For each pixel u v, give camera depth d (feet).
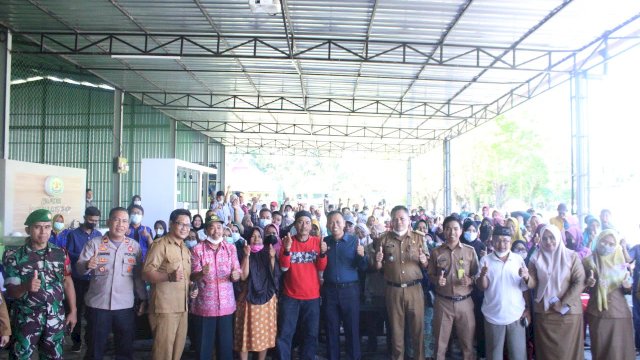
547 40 31.89
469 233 19.12
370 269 17.42
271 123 68.80
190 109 54.24
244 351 15.67
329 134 73.20
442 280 14.99
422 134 75.05
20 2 27.58
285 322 16.02
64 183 31.81
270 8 24.72
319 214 40.88
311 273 16.21
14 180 27.40
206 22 30.55
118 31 32.50
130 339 14.53
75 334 18.90
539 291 14.62
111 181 47.70
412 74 40.93
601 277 14.70
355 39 32.37
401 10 27.45
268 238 16.20
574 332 14.24
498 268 14.84
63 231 21.95
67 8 28.63
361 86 45.88
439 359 15.57
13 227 27.20
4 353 17.63
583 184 34.63
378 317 19.16
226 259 15.08
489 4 26.32
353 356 16.47
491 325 14.78
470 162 103.19
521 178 95.55
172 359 14.12
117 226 14.38
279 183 180.65
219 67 40.75
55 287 12.71
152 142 58.08
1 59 30.32
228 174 103.19
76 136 46.11
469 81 42.52
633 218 50.21
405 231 16.40
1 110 29.60
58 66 43.57
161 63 39.81
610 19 28.12
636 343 18.54
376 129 73.00
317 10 27.81
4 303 11.69
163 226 23.73
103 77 44.32
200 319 14.79
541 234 14.89
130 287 14.47
